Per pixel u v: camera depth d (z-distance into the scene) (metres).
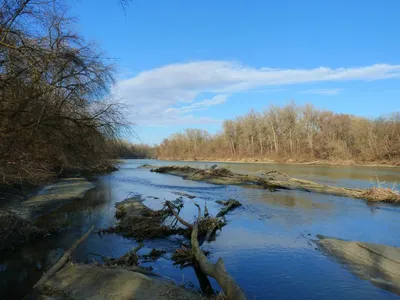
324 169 45.91
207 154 98.56
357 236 11.05
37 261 8.02
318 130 74.06
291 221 13.42
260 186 26.12
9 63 8.24
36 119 9.59
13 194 15.33
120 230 11.47
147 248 9.59
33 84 9.12
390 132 58.31
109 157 18.80
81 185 24.53
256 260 8.57
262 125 85.81
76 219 13.23
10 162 9.15
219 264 6.84
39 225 11.16
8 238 9.10
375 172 39.16
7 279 6.89
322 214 14.91
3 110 8.73
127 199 18.16
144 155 114.69
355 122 68.00
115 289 6.02
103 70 12.78
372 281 7.18
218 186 27.05
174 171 42.81
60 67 10.70
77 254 8.75
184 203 18.19
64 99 11.67
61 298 5.79
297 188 24.25
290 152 74.50
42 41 9.67
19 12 8.07
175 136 116.00
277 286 6.94
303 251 9.33
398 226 12.52
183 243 10.18
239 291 5.65
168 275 7.51
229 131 91.94
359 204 17.67
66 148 13.33
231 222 13.24
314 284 7.05
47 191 20.05
